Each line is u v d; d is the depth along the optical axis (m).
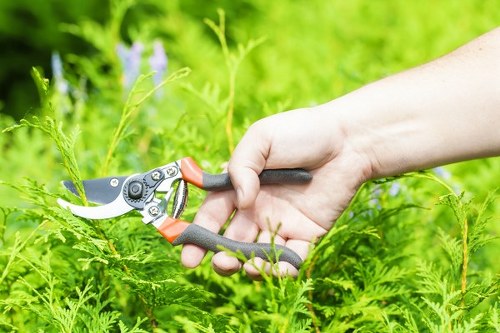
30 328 0.99
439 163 0.99
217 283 1.09
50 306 0.93
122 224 1.02
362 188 1.07
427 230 1.20
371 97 0.99
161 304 0.96
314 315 0.97
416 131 0.98
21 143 1.41
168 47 2.15
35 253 1.02
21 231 1.22
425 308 1.00
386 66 1.88
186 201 0.98
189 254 0.97
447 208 1.25
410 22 2.09
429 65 1.00
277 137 0.97
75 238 0.99
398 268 1.04
